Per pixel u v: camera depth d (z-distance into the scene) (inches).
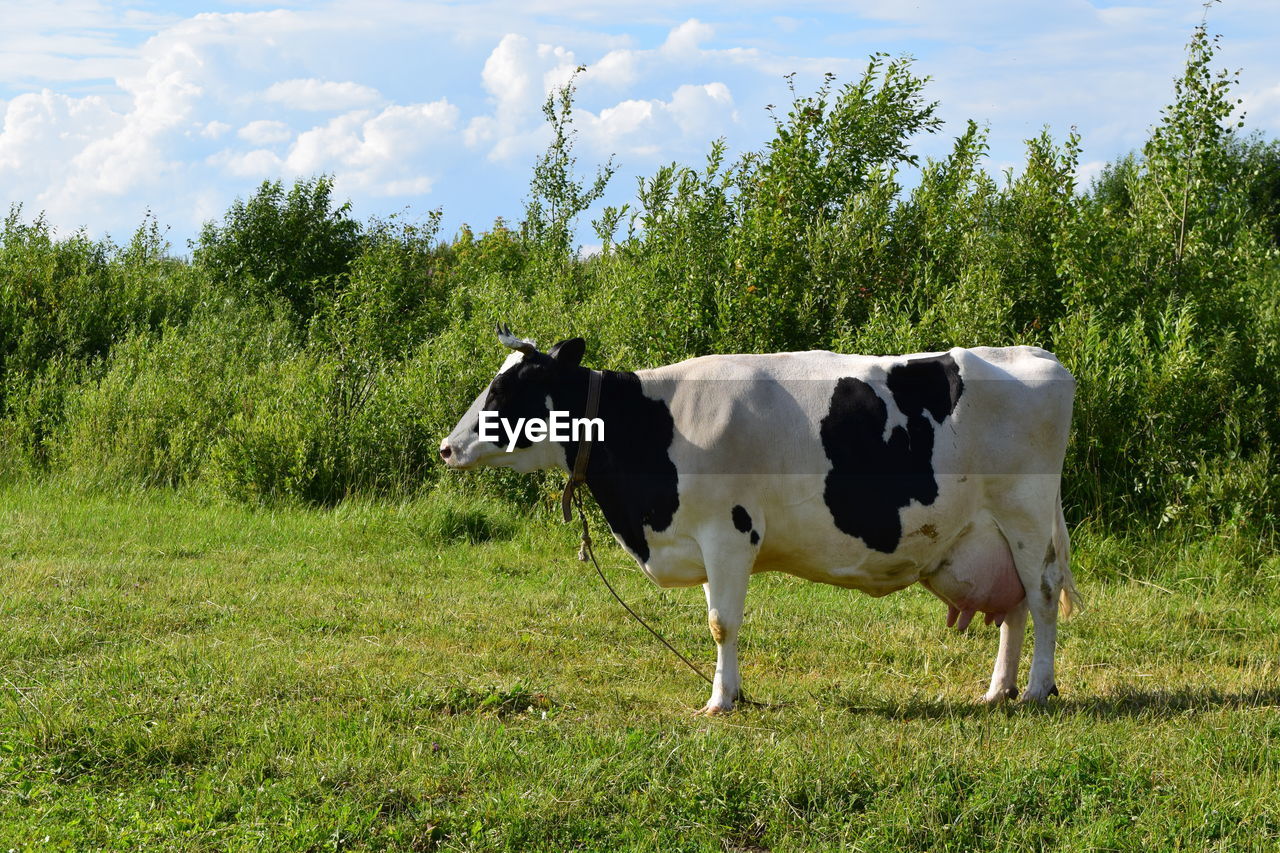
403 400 476.7
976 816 164.1
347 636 275.0
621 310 431.8
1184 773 177.6
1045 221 424.2
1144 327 392.2
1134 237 415.2
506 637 277.4
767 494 220.5
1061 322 394.9
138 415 510.9
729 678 222.8
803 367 225.3
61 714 194.9
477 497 443.5
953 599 230.5
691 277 426.3
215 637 265.6
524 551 386.0
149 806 167.6
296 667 235.8
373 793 171.5
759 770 177.9
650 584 341.7
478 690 222.2
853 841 159.6
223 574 336.8
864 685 244.1
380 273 634.8
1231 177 427.8
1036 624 227.3
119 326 642.2
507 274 713.0
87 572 327.3
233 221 796.0
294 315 748.6
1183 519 350.0
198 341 591.5
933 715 222.4
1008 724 205.2
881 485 219.1
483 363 466.3
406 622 287.7
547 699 222.4
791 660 267.1
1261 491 342.6
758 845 161.6
